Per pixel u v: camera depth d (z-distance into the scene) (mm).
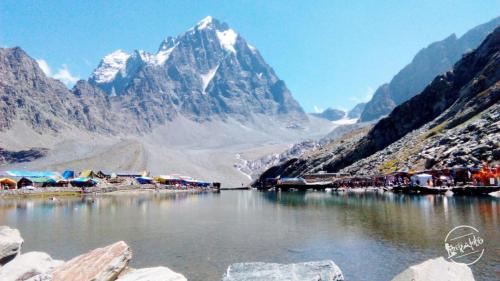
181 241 49781
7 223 69500
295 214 79688
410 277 17969
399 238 46312
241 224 66312
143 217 79812
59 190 180125
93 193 187000
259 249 44000
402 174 148125
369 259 37375
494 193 100625
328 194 154125
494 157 122250
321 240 47969
